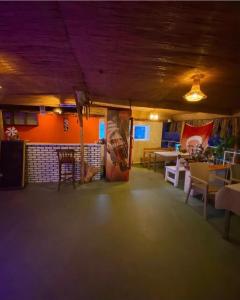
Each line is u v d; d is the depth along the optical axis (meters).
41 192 4.04
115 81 2.91
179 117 6.75
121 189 4.39
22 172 4.22
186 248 2.30
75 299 1.59
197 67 2.09
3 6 1.20
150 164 7.00
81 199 3.72
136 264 2.01
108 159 4.85
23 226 2.70
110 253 2.17
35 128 6.29
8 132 6.04
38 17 1.33
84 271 1.90
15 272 1.86
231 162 4.40
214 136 5.18
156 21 1.31
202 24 1.30
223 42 1.53
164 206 3.52
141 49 1.76
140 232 2.63
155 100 4.20
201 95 2.38
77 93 3.66
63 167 4.76
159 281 1.80
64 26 1.44
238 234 2.63
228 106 4.38
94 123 6.62
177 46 1.65
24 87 3.50
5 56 2.06
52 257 2.08
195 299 1.62
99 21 1.35
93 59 2.08
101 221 2.90
